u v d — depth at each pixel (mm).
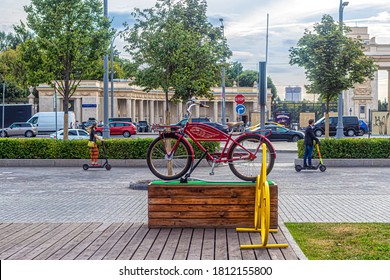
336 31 25422
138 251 7730
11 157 25078
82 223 10258
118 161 24375
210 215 9523
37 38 25328
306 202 13305
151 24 20203
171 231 9273
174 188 9547
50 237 8820
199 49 20828
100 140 22906
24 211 12078
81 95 83250
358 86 79062
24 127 58438
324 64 25359
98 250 7816
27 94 92250
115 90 83812
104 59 29375
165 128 10383
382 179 18906
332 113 61094
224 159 10117
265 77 22234
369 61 25688
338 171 21906
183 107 93812
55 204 13211
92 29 26062
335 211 11828
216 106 92250
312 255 7512
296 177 19641
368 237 8719
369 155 24094
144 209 12297
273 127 46719
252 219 9484
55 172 22047
